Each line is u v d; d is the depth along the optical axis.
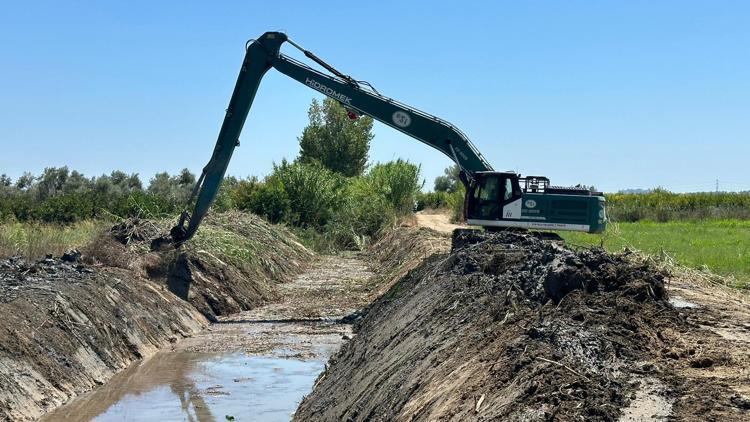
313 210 44.03
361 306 23.73
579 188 22.86
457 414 7.72
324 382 14.32
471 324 10.91
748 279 19.05
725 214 53.22
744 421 6.43
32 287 16.41
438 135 23.16
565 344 8.52
